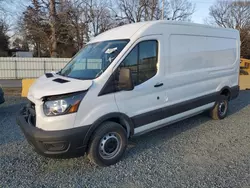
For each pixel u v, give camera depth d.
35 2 26.88
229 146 4.35
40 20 27.73
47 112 3.14
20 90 11.81
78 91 3.19
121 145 3.70
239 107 7.63
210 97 5.48
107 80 3.45
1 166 3.53
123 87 3.51
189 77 4.75
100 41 4.22
